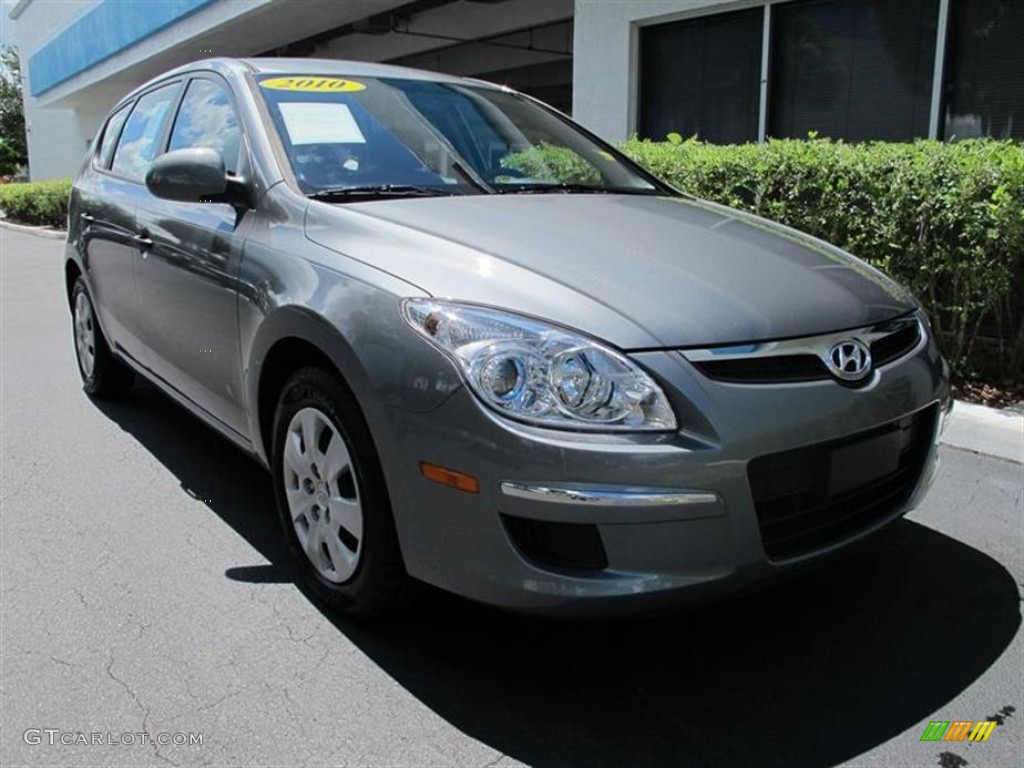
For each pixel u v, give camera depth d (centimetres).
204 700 250
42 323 835
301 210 308
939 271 517
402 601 272
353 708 247
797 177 560
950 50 699
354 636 281
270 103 352
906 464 279
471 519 233
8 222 2400
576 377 225
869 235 537
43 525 363
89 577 319
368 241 280
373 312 255
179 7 1778
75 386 580
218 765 224
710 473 224
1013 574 321
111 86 2547
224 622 289
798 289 267
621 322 233
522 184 362
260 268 307
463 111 392
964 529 357
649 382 226
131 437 473
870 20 743
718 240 300
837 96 775
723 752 230
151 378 436
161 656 270
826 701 251
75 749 229
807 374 246
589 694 254
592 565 226
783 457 237
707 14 848
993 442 447
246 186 333
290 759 227
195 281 353
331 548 285
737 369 236
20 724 239
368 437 260
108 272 464
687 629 286
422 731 238
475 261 259
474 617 291
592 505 220
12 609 297
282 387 312
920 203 512
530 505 223
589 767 225
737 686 257
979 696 253
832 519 253
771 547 239
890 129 745
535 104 445
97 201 482
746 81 834
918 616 293
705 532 226
